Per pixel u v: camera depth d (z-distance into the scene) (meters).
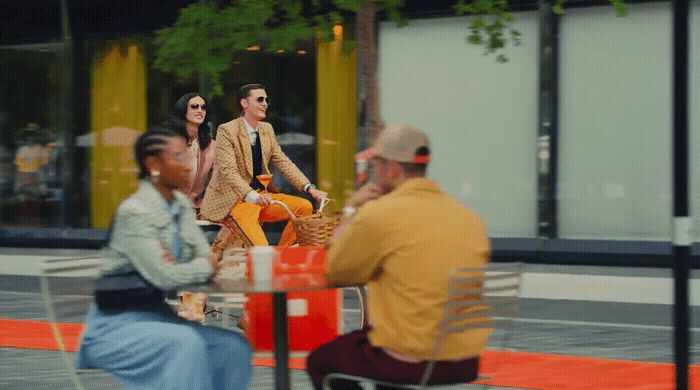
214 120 19.48
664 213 17.08
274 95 19.16
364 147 18.56
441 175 18.52
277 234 19.33
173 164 6.70
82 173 21.31
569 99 17.59
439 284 5.84
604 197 17.44
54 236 21.53
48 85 21.42
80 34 21.03
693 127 16.72
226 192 10.87
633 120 17.22
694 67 16.66
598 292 14.95
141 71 20.53
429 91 18.45
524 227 17.97
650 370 9.63
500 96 18.00
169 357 6.43
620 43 17.23
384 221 5.88
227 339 6.82
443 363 5.92
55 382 9.20
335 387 6.34
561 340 11.37
